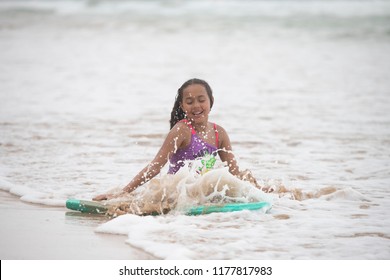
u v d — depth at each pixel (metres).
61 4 93.00
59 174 17.11
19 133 22.55
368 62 44.12
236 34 61.00
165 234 11.96
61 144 20.91
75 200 13.86
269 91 33.31
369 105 29.12
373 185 16.30
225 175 13.74
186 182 13.78
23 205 14.34
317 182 16.58
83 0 94.25
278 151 20.27
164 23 70.50
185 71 40.47
